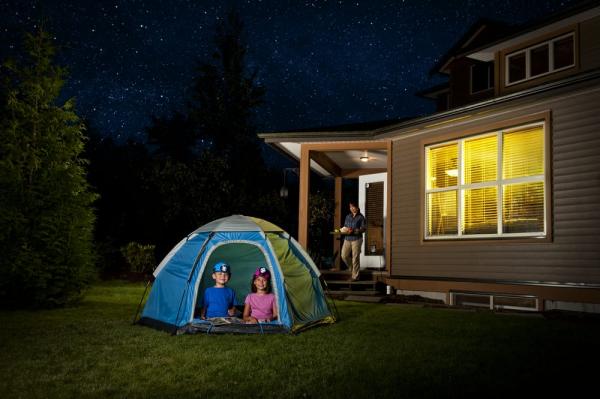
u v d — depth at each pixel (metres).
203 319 7.07
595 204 8.70
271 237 7.71
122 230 23.14
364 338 6.57
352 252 12.53
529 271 9.52
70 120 10.83
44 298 9.77
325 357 5.52
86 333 6.93
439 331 7.11
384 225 15.73
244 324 6.96
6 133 10.00
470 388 4.36
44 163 10.39
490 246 10.18
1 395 4.16
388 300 11.07
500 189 10.21
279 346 6.09
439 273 11.10
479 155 10.70
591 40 10.38
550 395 4.18
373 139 12.73
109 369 4.98
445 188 11.25
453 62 16.00
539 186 9.64
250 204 23.20
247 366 5.10
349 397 4.12
